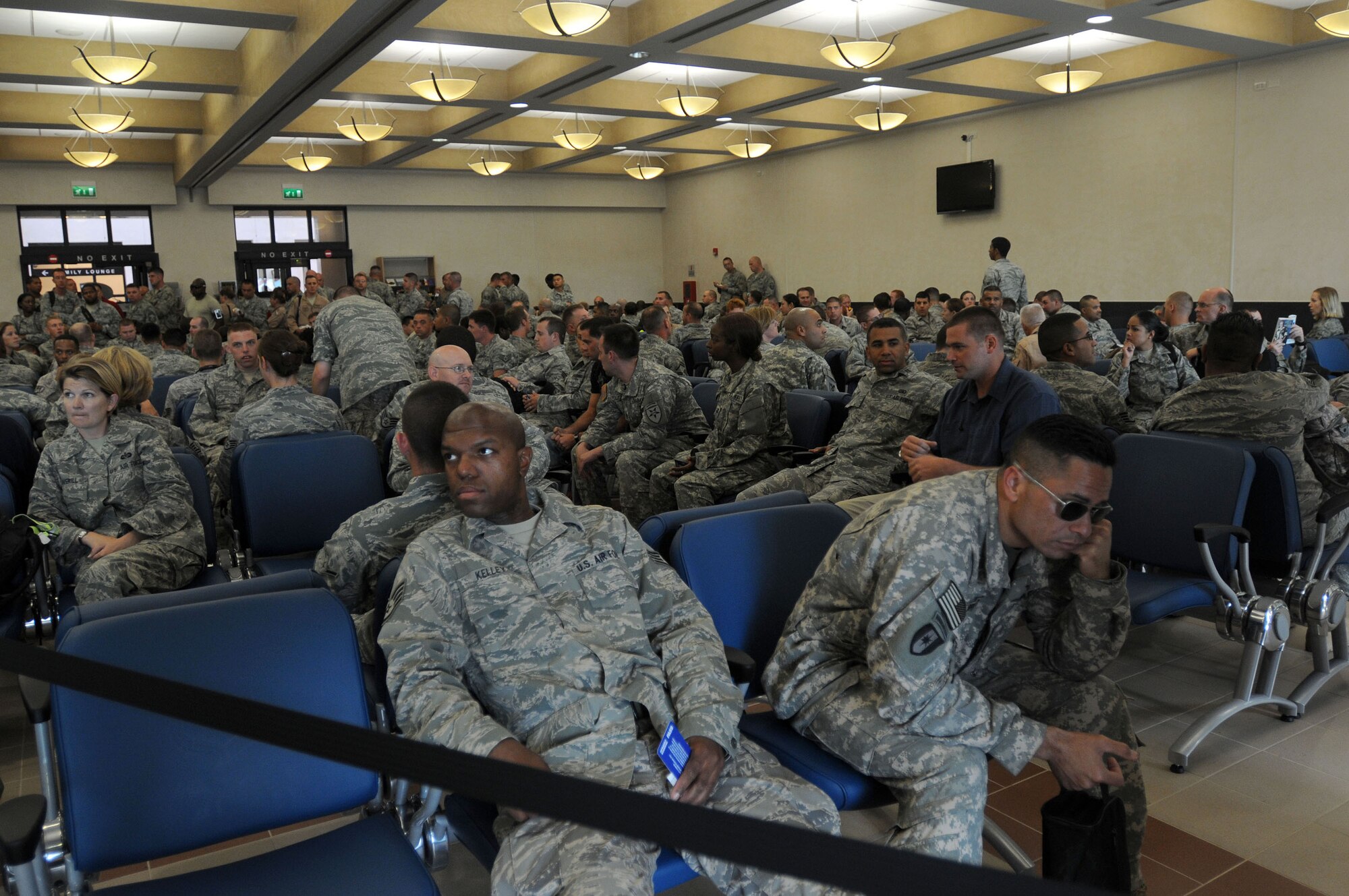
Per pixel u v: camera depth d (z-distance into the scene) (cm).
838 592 192
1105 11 792
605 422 511
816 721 188
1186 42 918
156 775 153
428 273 1784
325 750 95
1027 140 1248
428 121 1327
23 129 1244
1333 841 230
